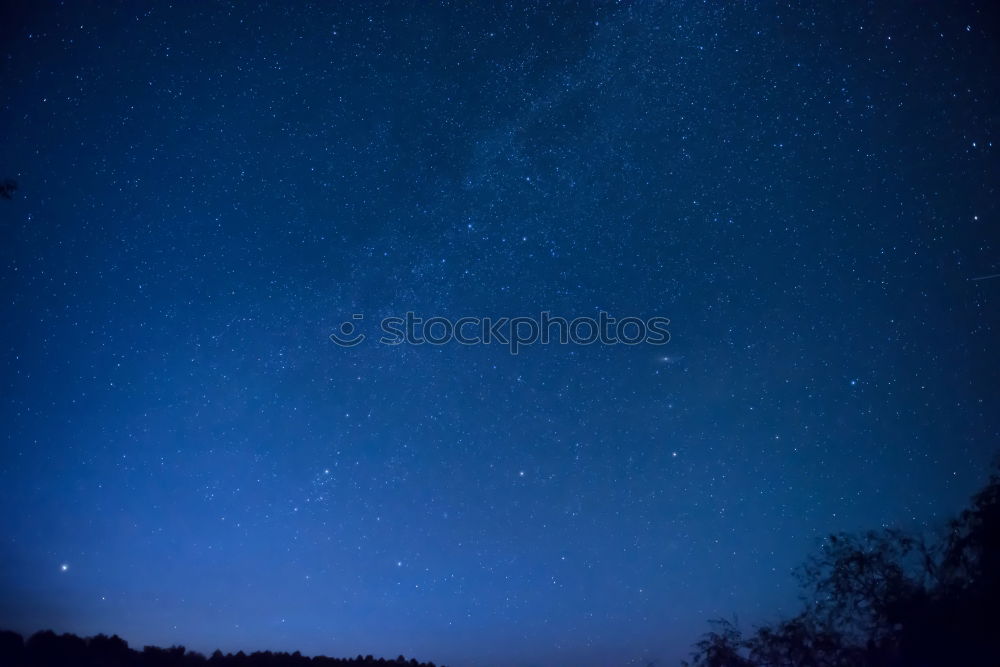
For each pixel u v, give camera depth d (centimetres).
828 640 955
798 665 961
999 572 852
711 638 1004
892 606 919
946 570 911
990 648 830
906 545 949
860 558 962
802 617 986
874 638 924
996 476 910
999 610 836
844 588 964
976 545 891
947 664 849
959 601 868
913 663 873
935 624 869
